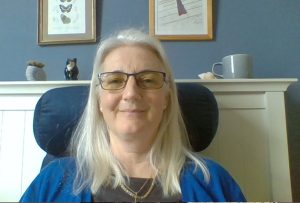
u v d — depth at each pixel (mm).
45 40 1380
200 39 1377
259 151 1087
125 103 822
